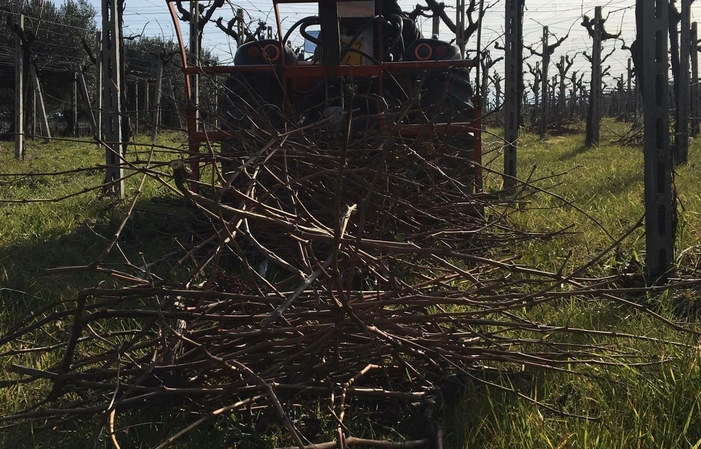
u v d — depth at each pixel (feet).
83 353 10.71
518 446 8.23
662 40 14.51
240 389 8.66
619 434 8.30
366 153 16.84
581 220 20.92
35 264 17.28
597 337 11.44
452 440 8.73
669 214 14.55
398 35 22.44
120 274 9.23
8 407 9.47
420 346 9.31
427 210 17.35
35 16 93.09
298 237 9.74
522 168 41.78
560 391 9.74
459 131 19.42
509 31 32.01
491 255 17.35
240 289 10.56
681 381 9.20
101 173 40.78
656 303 13.24
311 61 25.45
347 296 8.92
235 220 9.93
